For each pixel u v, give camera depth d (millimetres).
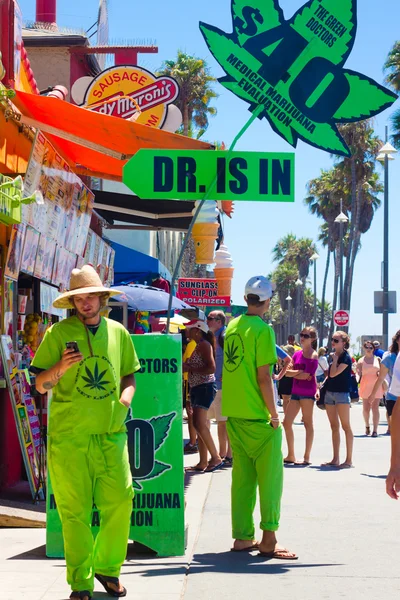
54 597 6582
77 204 14359
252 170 9055
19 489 11281
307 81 9109
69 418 6422
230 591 6910
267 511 8141
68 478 6391
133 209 17984
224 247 29906
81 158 14719
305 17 9141
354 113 9078
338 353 15539
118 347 6664
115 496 6508
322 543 8844
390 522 10031
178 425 8172
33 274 12031
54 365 6348
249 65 9094
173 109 18391
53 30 21672
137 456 8117
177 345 8211
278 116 9070
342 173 81688
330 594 6844
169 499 8133
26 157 12711
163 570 7598
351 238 80812
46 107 11047
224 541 8891
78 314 6613
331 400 15484
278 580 7273
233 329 8406
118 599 6641
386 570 7672
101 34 23344
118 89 18391
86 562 6379
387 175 41875
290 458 15953
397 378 5324
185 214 18234
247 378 8242
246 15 9125
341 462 16219
